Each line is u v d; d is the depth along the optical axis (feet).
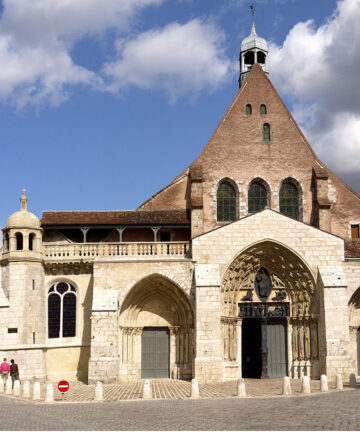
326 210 157.48
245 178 164.45
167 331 144.36
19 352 134.00
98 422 68.03
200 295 132.77
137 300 142.51
